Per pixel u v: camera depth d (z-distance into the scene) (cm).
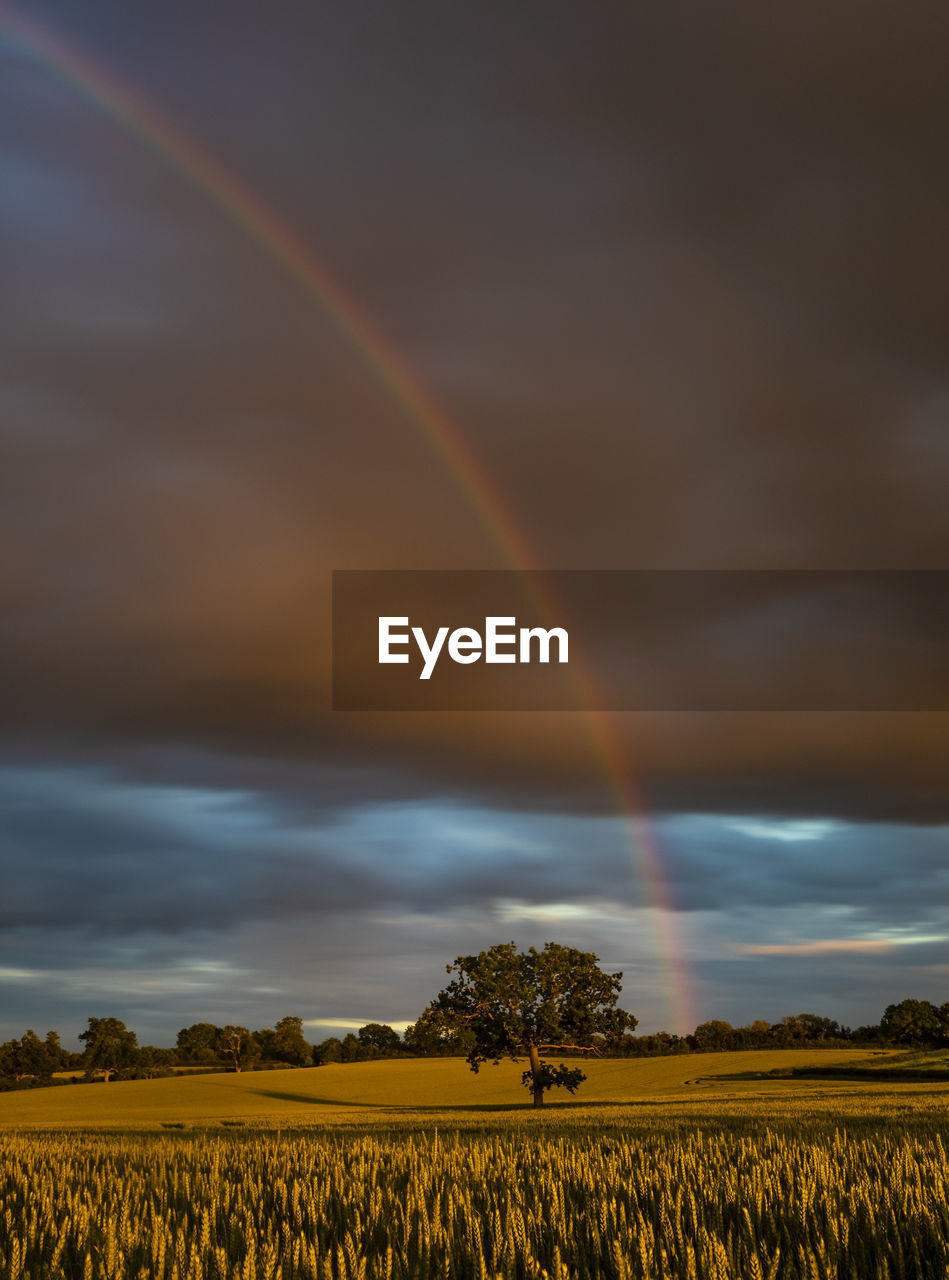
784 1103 5291
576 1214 1102
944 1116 3503
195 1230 1024
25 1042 19150
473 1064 9356
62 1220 1147
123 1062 18950
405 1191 1393
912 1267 889
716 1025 19350
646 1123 3712
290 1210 1227
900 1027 16975
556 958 9312
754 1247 887
